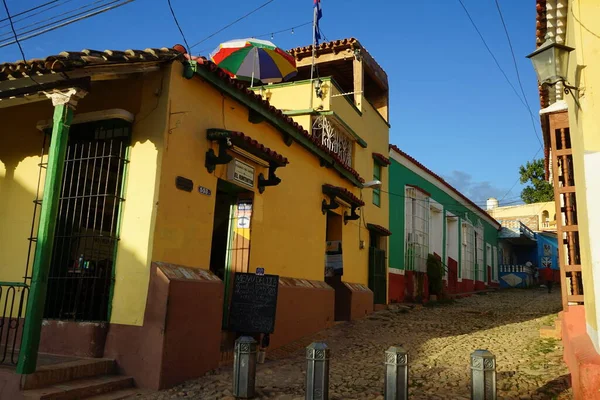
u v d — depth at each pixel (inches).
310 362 226.4
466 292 1032.2
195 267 296.8
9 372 219.1
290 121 400.8
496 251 1393.9
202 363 281.6
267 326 319.3
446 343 406.3
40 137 318.0
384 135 700.0
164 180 275.3
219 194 390.9
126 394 240.4
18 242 308.0
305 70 679.7
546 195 1567.4
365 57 652.1
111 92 297.7
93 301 274.4
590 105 223.9
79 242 288.2
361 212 593.9
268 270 377.7
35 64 236.2
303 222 440.5
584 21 231.0
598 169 218.4
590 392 197.5
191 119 300.7
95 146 295.3
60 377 231.1
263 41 577.9
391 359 221.5
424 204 846.5
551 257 1531.7
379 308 618.5
